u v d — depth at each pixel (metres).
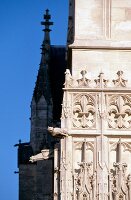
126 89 64.50
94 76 65.06
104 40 65.56
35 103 95.62
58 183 63.84
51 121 94.88
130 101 64.50
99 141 63.91
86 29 65.81
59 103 96.06
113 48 65.38
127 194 63.03
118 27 65.88
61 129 63.72
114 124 64.25
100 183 63.09
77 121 64.19
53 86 97.69
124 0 66.12
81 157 63.94
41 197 86.31
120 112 64.25
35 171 91.62
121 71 65.00
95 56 65.38
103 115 64.12
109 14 66.00
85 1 66.12
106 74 65.12
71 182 63.28
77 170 63.62
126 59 65.38
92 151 63.97
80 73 65.12
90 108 64.31
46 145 91.31
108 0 66.12
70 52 66.44
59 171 63.84
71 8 71.19
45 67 98.94
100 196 62.88
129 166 63.75
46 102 95.69
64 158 63.62
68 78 64.62
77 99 64.38
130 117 64.50
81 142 63.97
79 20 65.88
